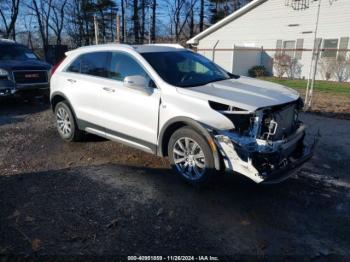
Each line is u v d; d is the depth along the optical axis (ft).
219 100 12.65
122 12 140.87
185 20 148.36
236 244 10.34
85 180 14.71
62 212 11.97
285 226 11.38
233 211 12.26
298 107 14.40
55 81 20.30
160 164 16.69
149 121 14.96
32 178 14.88
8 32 115.65
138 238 10.55
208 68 17.21
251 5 76.54
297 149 14.20
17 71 29.89
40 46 137.90
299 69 71.82
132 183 14.46
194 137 13.26
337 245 10.42
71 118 19.49
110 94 16.58
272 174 12.00
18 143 19.99
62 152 18.44
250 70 78.13
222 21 82.07
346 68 64.90
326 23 66.95
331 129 24.16
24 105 32.60
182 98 13.65
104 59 17.56
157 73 14.94
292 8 71.10
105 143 20.07
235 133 12.19
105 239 10.46
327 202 13.10
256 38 78.38
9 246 10.02
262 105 12.17
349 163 17.25
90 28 142.72
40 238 10.43
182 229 11.07
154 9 140.05
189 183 14.05
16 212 11.91
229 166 12.39
